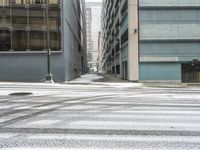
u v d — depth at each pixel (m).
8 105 11.06
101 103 11.75
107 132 6.63
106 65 103.62
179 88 22.17
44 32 28.52
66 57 30.33
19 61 28.45
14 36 28.30
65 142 5.74
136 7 32.34
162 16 32.44
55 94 15.48
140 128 7.05
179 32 32.41
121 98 13.70
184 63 32.56
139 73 32.25
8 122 7.75
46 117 8.49
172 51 32.34
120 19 43.78
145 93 16.67
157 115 8.88
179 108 10.38
